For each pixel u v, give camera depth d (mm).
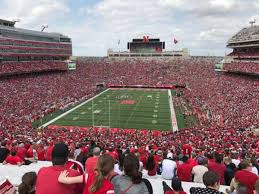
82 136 30750
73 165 5000
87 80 87438
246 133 30844
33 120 48062
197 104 57438
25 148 13406
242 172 7328
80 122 47688
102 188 4422
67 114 53000
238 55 88688
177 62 107938
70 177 4516
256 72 68938
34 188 5352
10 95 58812
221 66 86312
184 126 45062
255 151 18656
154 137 32719
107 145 19906
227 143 24141
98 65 105812
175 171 9750
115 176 4652
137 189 4461
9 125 38438
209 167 9422
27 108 52406
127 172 4570
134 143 24844
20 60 84812
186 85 80562
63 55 102875
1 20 81562
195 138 28531
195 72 93125
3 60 78000
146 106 60219
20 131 32406
